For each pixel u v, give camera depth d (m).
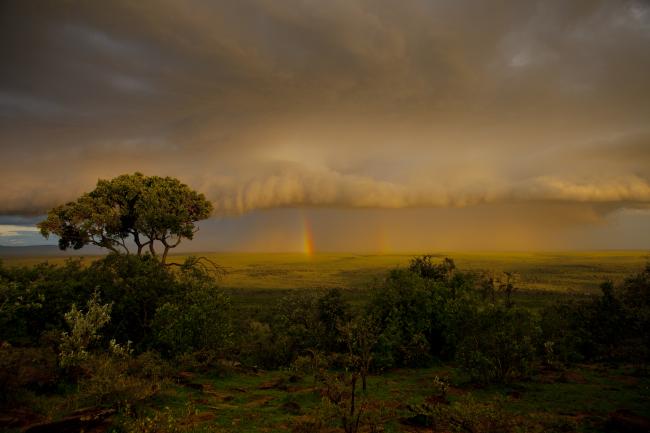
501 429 10.73
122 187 35.94
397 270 32.22
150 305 27.42
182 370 21.83
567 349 29.48
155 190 36.03
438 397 16.92
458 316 22.53
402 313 29.28
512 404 16.56
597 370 25.31
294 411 14.71
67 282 25.61
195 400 15.83
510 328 20.70
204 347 23.45
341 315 32.66
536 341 26.73
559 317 33.16
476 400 17.16
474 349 20.78
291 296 37.69
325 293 34.06
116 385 13.16
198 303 24.86
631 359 29.23
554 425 13.40
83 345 16.34
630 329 31.45
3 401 12.24
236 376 22.62
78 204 34.78
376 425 11.93
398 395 18.05
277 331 32.81
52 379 14.73
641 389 19.42
